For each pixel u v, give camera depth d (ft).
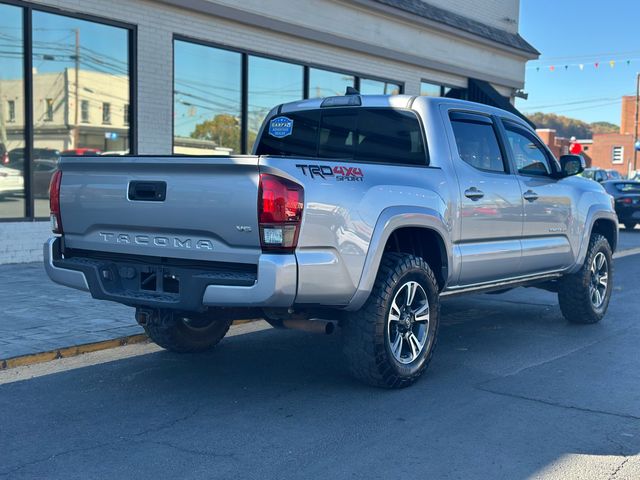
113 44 36.83
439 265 19.24
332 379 18.80
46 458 13.56
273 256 14.74
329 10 47.75
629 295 32.63
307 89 47.75
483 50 64.59
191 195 15.51
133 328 22.91
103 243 17.24
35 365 19.74
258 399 17.11
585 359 21.11
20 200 34.27
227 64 42.37
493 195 20.71
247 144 44.01
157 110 38.60
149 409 16.38
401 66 55.98
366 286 16.35
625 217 70.85
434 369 19.85
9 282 29.60
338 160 16.42
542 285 26.04
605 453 14.05
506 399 17.26
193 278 15.35
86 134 36.32
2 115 33.40
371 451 13.98
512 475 12.97
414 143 19.85
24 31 33.47
